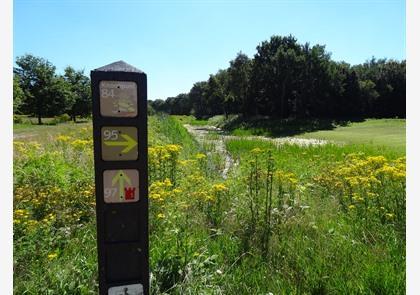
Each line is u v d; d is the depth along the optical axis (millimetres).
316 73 46688
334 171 6969
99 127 2250
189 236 3979
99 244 2324
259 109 52562
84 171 6633
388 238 4160
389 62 60656
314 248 3963
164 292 3035
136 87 2273
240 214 4840
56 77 45594
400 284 3117
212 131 40750
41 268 3254
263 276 3449
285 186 5984
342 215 5027
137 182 2336
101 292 2352
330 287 3199
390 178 5344
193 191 5598
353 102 50125
